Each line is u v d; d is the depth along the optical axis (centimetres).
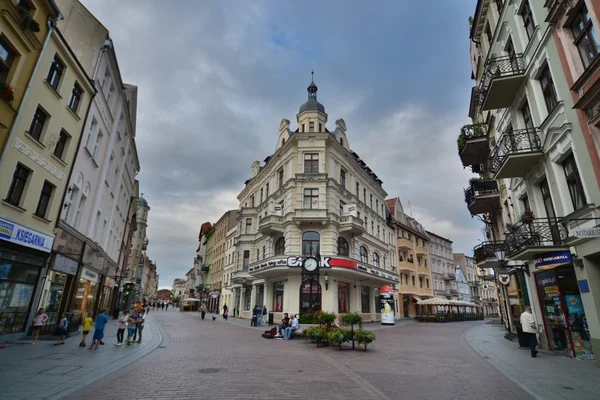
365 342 1240
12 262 1172
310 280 2422
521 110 1214
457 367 906
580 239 848
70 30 1588
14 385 628
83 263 1733
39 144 1270
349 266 2539
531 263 1215
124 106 2203
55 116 1361
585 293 864
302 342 1485
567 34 898
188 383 682
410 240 4600
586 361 917
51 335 1344
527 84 1117
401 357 1080
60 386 634
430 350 1248
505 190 1590
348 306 2805
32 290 1294
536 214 1123
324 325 1506
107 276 2516
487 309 7212
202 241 7469
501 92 1200
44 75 1274
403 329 2350
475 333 1998
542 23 1009
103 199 2039
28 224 1234
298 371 823
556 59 941
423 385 695
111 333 1689
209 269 6134
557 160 965
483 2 1476
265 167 3391
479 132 1806
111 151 2006
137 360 956
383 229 3788
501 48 1290
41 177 1302
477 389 662
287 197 2772
